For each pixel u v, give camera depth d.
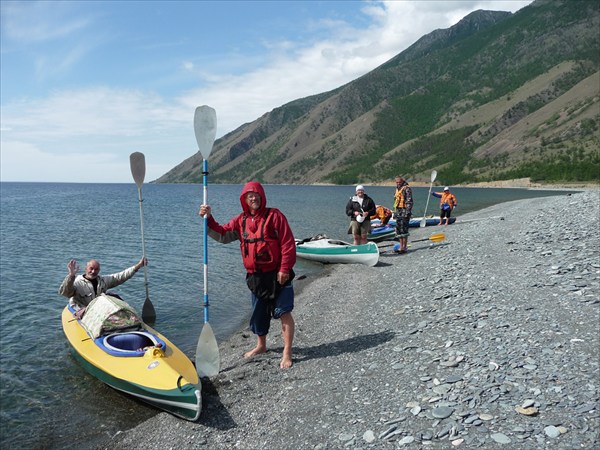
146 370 4.20
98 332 4.95
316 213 30.12
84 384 4.80
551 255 7.38
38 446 3.74
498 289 5.96
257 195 4.05
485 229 12.40
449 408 3.12
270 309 4.56
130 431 3.79
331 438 3.10
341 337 5.20
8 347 5.97
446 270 7.80
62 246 15.95
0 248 15.55
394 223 15.38
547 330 4.27
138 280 9.88
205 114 4.60
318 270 10.22
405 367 4.02
